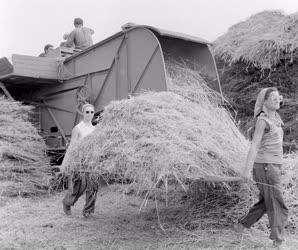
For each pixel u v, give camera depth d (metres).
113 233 4.80
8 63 8.98
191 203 5.40
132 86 6.70
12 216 5.77
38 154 8.12
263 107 4.06
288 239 4.31
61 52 9.50
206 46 6.73
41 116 9.73
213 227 4.71
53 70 8.93
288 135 7.27
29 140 8.20
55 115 9.26
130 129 4.35
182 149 4.06
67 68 8.80
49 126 9.48
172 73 6.45
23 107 8.67
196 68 6.82
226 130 5.02
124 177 4.07
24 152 7.80
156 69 6.16
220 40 8.97
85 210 5.51
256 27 8.59
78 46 10.21
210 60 6.65
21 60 8.72
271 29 8.30
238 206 4.91
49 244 4.46
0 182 7.23
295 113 7.37
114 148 4.27
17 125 8.18
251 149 3.91
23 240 4.59
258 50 7.91
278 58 7.66
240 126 7.77
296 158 5.62
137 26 6.55
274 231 3.93
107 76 7.44
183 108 4.81
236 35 8.77
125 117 4.55
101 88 7.64
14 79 8.99
